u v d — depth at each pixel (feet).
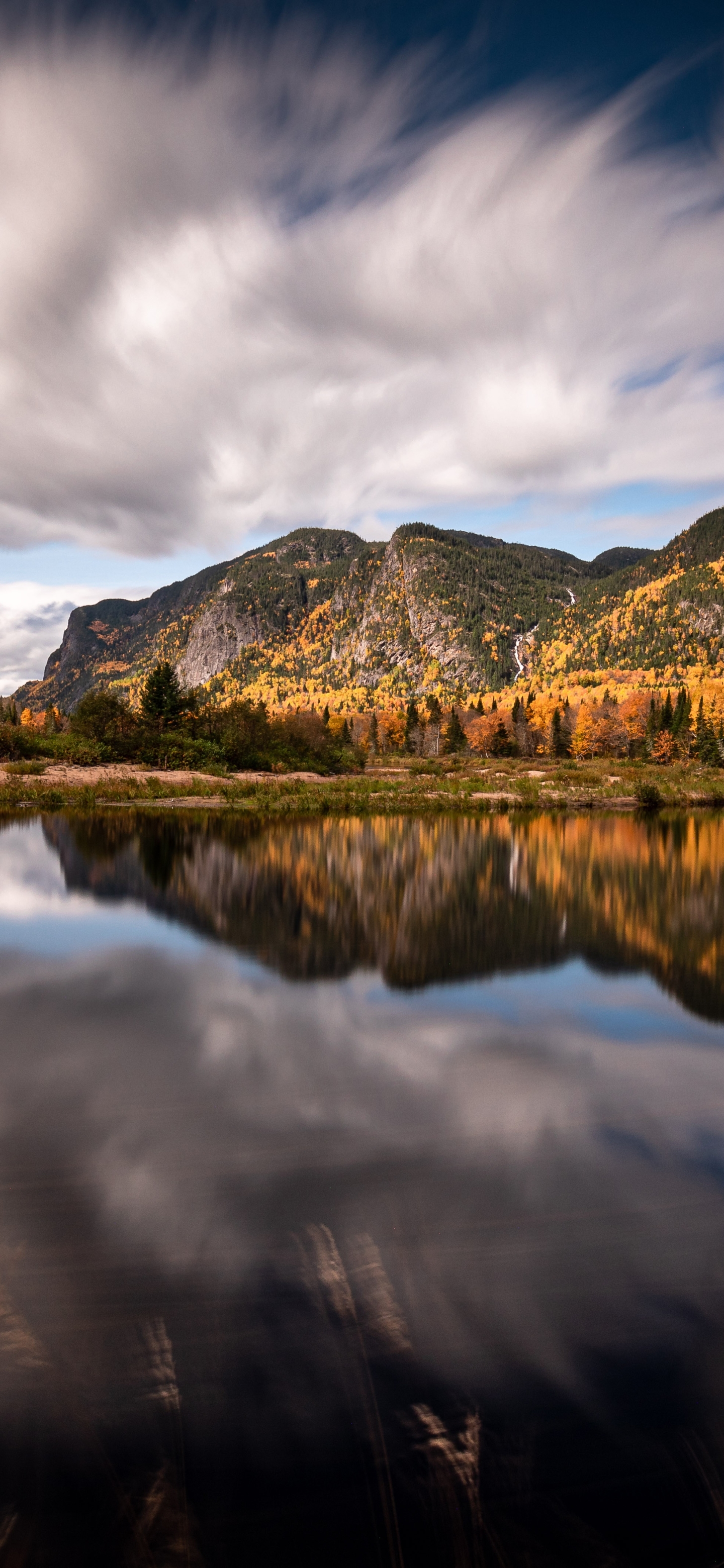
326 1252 7.86
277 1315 6.97
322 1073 12.83
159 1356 6.48
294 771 138.51
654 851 50.06
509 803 99.96
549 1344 6.66
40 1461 5.67
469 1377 6.35
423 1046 14.30
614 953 21.83
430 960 20.86
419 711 501.97
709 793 128.16
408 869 38.78
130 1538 5.14
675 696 406.41
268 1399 6.11
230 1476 5.57
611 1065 13.44
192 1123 10.86
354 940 22.97
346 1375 6.34
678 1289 7.33
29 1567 4.95
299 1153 10.01
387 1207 8.73
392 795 106.22
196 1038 14.52
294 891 31.42
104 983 18.17
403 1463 5.65
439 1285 7.34
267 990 17.83
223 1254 7.82
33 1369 6.39
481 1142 10.39
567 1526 5.24
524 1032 15.15
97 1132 10.54
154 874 34.83
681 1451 5.72
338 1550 5.09
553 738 315.37
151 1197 8.87
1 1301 7.12
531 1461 5.65
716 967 20.40
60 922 24.94
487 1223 8.39
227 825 61.93
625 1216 8.63
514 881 35.37
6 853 41.24
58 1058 13.37
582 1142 10.46
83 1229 8.21
